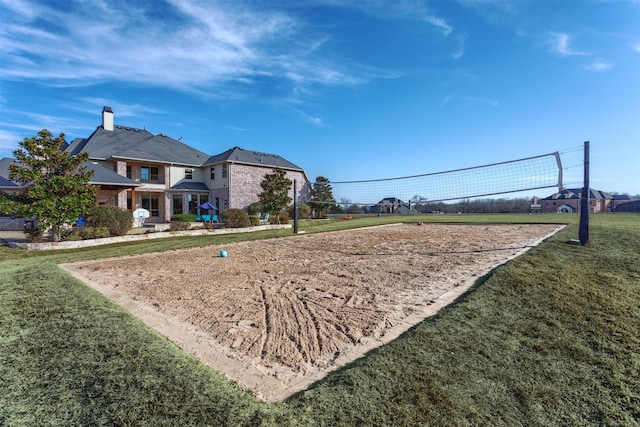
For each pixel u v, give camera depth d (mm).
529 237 11984
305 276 6242
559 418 2027
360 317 3949
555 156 8961
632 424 1985
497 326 3385
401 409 2051
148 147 25625
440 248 9742
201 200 27250
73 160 11570
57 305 4129
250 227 17953
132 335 3195
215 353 3018
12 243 11273
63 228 12867
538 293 4422
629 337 3145
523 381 2410
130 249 10117
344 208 32000
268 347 3166
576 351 2873
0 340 3057
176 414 1973
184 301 4691
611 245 8188
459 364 2625
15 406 2057
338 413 2008
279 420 1936
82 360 2656
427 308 4184
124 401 2100
